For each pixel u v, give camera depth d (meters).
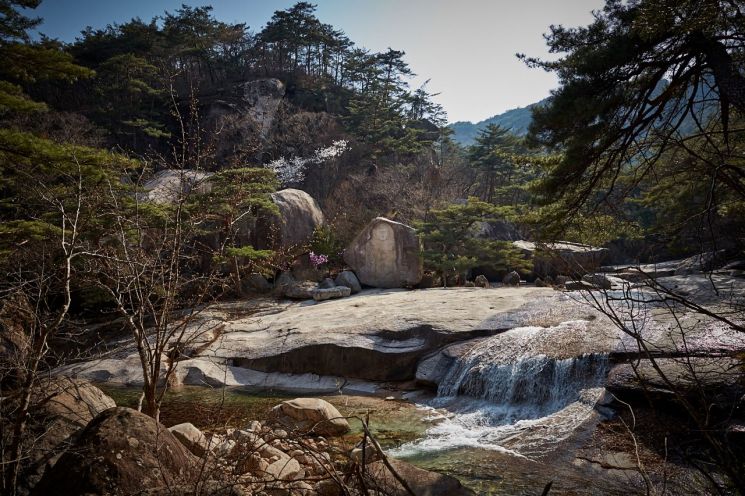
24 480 3.69
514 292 16.05
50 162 7.82
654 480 5.76
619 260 33.88
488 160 44.06
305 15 52.38
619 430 7.36
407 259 20.78
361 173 34.94
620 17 11.12
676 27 9.20
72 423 4.42
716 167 2.89
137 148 35.44
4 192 10.02
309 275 21.58
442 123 59.28
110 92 35.22
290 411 8.21
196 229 7.16
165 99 37.44
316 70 56.47
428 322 12.70
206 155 8.08
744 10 9.43
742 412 5.99
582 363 9.31
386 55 54.03
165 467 3.30
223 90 42.09
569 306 12.61
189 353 12.50
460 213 23.08
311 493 4.19
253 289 19.58
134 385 11.36
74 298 15.82
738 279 12.05
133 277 5.49
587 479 6.35
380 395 11.11
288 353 12.40
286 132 37.78
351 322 13.55
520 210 27.28
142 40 40.69
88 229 6.40
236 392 11.27
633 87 11.17
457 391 10.59
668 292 2.28
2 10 7.65
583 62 10.81
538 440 7.70
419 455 7.45
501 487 6.31
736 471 1.97
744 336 7.88
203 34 45.12
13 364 3.97
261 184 18.66
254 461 4.71
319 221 24.55
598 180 13.23
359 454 5.75
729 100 9.50
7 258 7.02
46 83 34.84
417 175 36.41
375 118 40.81
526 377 9.77
